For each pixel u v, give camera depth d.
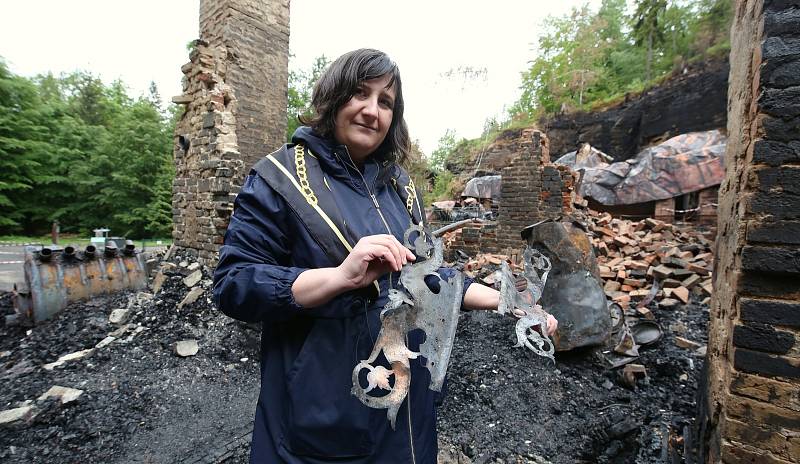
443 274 0.98
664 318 4.57
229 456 2.16
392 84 0.93
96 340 3.51
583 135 18.62
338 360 0.83
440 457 2.19
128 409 2.58
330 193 0.87
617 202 13.09
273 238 0.83
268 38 6.68
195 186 5.23
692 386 3.07
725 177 2.08
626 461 2.15
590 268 3.34
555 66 25.12
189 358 3.32
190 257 5.19
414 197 1.12
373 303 0.88
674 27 20.47
